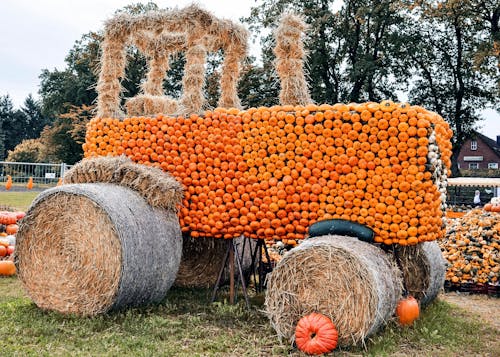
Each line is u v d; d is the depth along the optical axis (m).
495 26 25.67
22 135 62.50
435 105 29.25
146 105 6.57
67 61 36.81
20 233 4.77
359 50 28.27
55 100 36.06
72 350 3.73
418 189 4.57
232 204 5.32
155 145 5.75
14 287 6.06
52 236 4.67
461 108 28.73
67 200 4.62
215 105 24.11
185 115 5.63
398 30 28.11
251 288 6.69
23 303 5.07
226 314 4.98
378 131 4.68
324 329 3.91
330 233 4.77
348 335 3.96
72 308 4.58
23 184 21.72
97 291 4.50
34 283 4.74
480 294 6.72
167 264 5.00
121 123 5.97
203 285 6.66
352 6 27.44
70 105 33.00
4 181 21.77
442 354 4.04
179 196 5.36
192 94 5.73
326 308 4.02
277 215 5.10
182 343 4.07
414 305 4.75
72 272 4.59
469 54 26.52
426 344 4.29
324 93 27.39
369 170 4.72
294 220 5.04
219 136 5.39
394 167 4.62
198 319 4.71
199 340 4.13
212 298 5.46
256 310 5.19
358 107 4.80
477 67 23.59
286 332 4.13
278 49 5.86
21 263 4.79
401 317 4.70
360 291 3.92
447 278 6.94
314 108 4.97
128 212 4.65
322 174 4.88
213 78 25.02
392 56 28.58
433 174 4.58
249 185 5.25
